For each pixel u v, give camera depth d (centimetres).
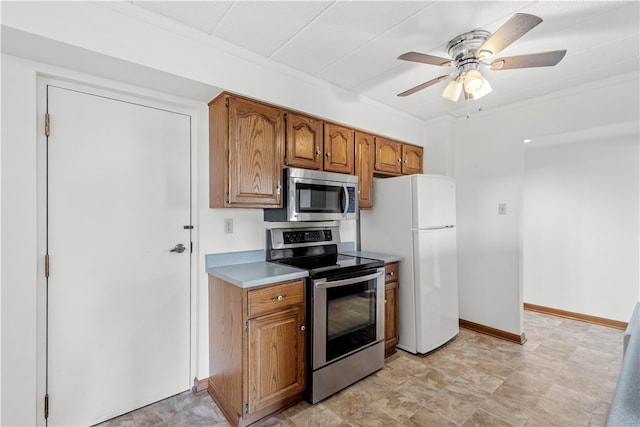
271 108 218
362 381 226
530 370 239
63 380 171
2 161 148
